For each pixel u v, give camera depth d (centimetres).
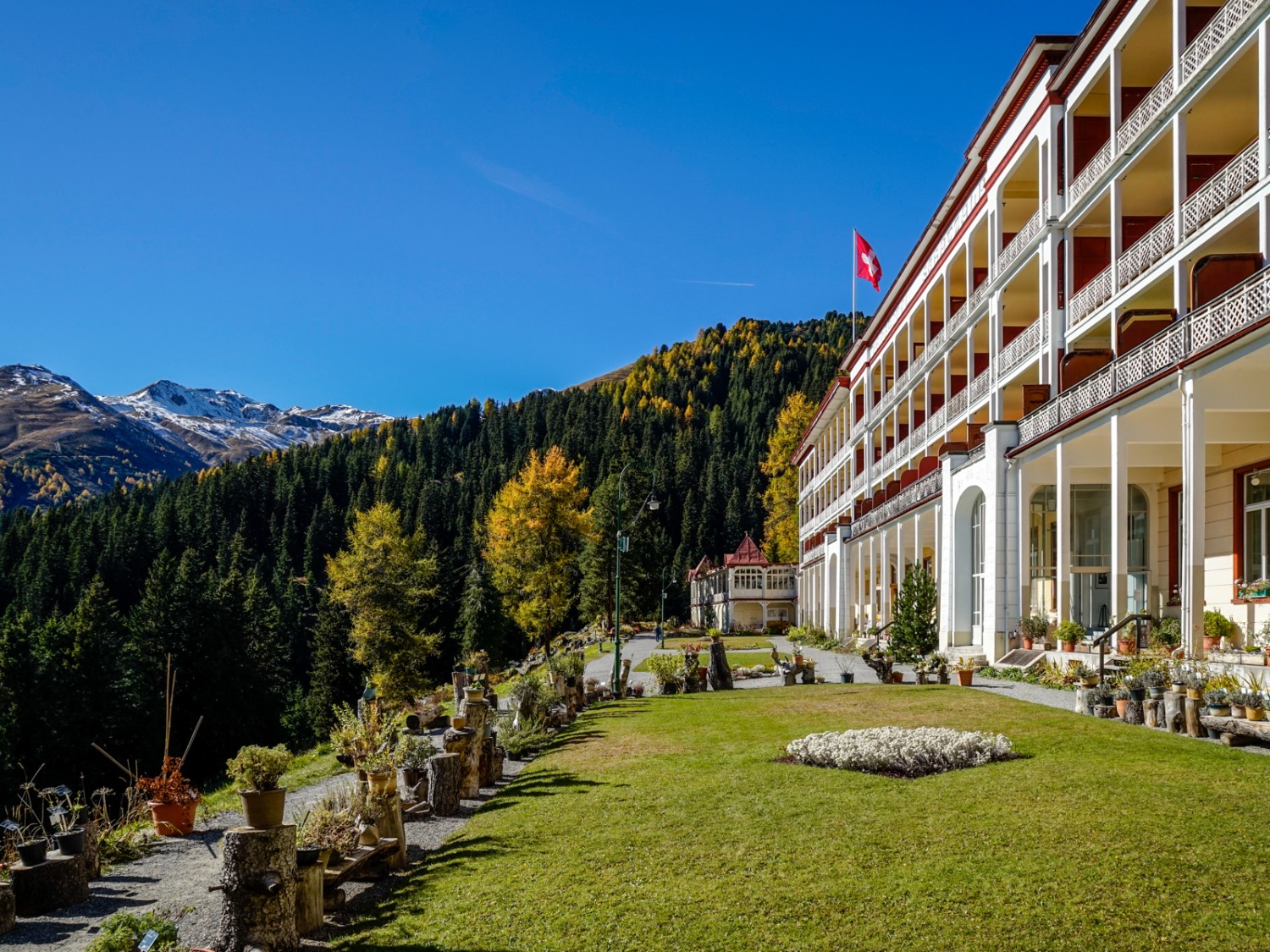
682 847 927
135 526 11844
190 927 888
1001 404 3177
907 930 681
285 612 9194
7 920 890
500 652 8569
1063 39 2702
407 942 751
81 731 4250
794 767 1306
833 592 5544
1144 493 2573
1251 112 2147
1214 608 2264
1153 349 1939
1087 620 2697
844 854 858
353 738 1389
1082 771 1132
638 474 9694
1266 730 1210
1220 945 625
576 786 1324
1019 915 690
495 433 19950
